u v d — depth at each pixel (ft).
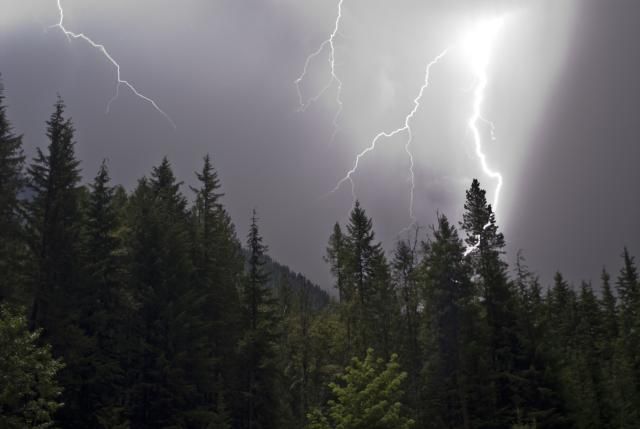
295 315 176.76
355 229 144.56
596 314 191.21
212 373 116.67
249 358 121.39
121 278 103.14
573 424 111.45
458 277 119.34
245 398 119.85
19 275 89.92
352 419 65.72
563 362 120.78
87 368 88.28
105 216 104.99
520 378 111.24
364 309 136.77
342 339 146.51
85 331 95.66
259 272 131.54
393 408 67.15
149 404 97.71
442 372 115.75
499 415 111.55
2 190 91.66
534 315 123.65
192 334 107.34
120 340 97.50
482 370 112.06
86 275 95.50
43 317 87.51
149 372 96.78
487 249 127.13
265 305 131.44
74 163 99.55
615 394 138.51
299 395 158.51
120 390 94.68
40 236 94.22
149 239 109.09
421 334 127.44
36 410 50.90
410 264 143.74
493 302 122.72
